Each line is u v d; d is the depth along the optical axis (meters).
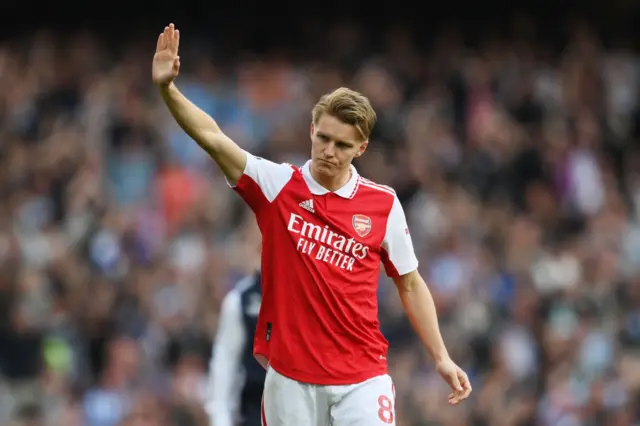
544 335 41.09
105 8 61.31
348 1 62.25
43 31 60.00
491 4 62.75
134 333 39.19
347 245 16.69
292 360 16.53
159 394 36.41
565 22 62.81
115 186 48.22
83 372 39.03
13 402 37.28
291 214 16.64
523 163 51.12
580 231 49.25
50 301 40.44
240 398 23.28
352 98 16.30
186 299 39.84
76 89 53.44
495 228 45.69
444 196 47.16
